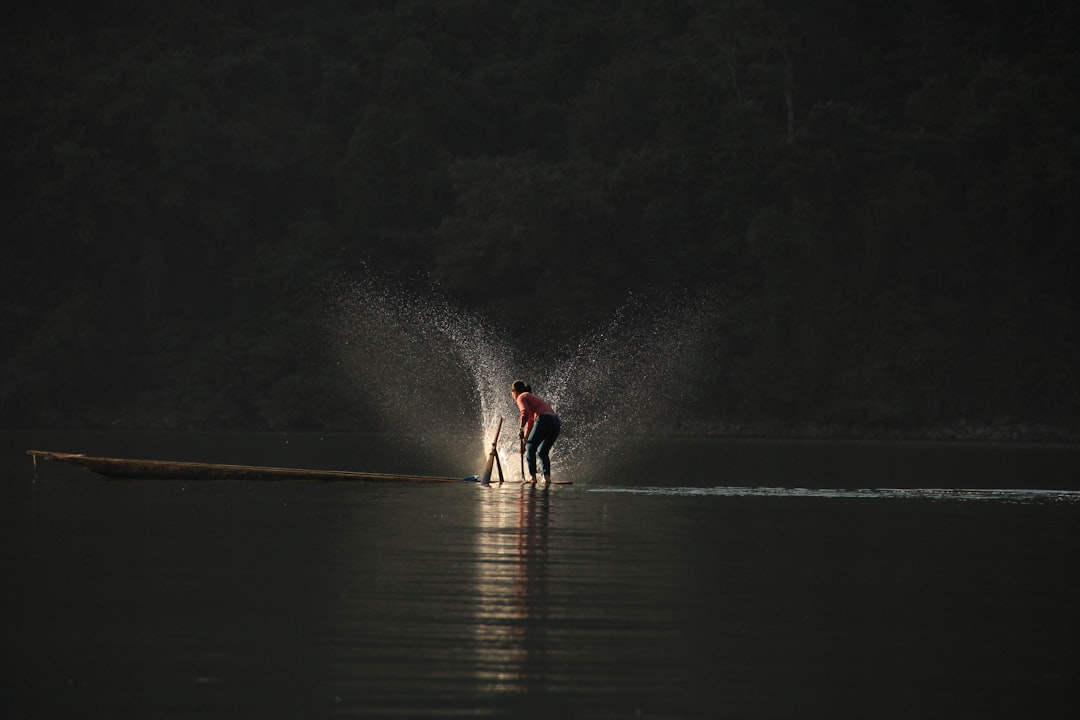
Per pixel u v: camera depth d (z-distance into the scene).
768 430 181.75
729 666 17.12
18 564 25.59
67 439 128.00
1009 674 16.88
